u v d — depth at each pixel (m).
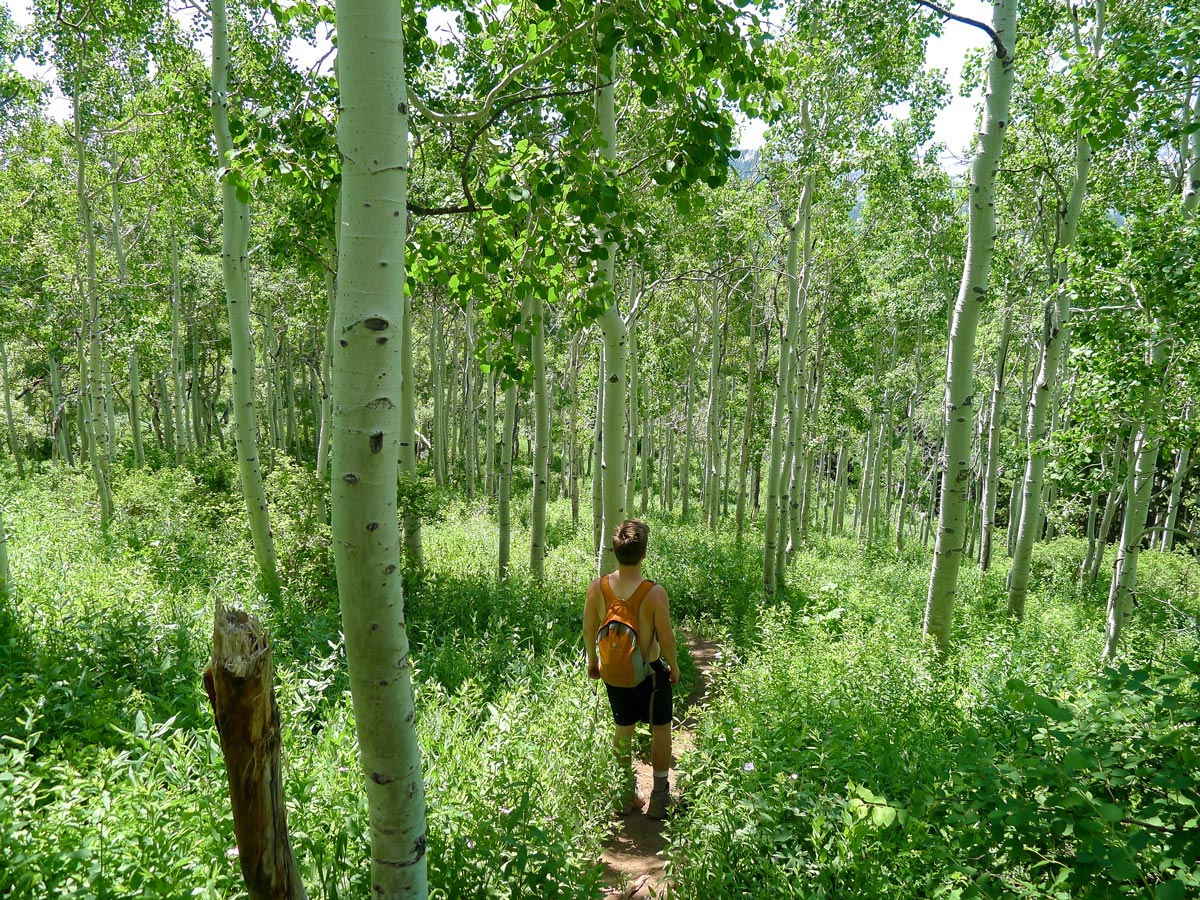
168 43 9.64
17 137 12.70
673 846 3.39
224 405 37.28
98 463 12.33
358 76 1.88
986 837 2.61
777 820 3.13
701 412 26.23
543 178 3.05
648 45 3.20
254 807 1.67
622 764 4.14
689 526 19.84
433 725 3.80
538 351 9.20
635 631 3.90
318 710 4.08
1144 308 6.19
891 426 22.34
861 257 17.66
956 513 5.94
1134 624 9.39
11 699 3.43
